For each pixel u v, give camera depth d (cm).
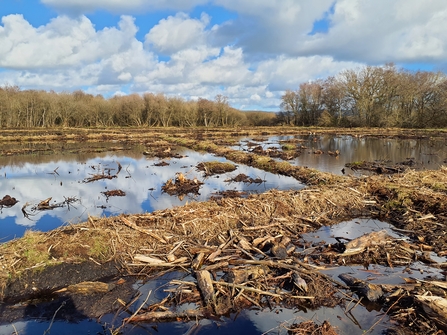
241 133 5062
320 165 2198
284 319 589
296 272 704
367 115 6281
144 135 4462
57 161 2366
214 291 655
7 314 612
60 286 696
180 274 743
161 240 858
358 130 5431
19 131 4772
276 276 718
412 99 5872
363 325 571
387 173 1898
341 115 6881
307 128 6181
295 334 545
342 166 2156
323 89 7356
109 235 839
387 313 602
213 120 7350
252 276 704
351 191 1273
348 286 680
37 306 635
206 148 3064
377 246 845
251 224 1000
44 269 725
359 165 2133
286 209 1109
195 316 596
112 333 552
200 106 7256
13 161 2353
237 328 568
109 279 729
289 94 7650
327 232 1002
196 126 7012
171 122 7062
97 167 2111
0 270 694
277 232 956
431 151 2934
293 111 7681
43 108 5797
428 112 5606
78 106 6153
